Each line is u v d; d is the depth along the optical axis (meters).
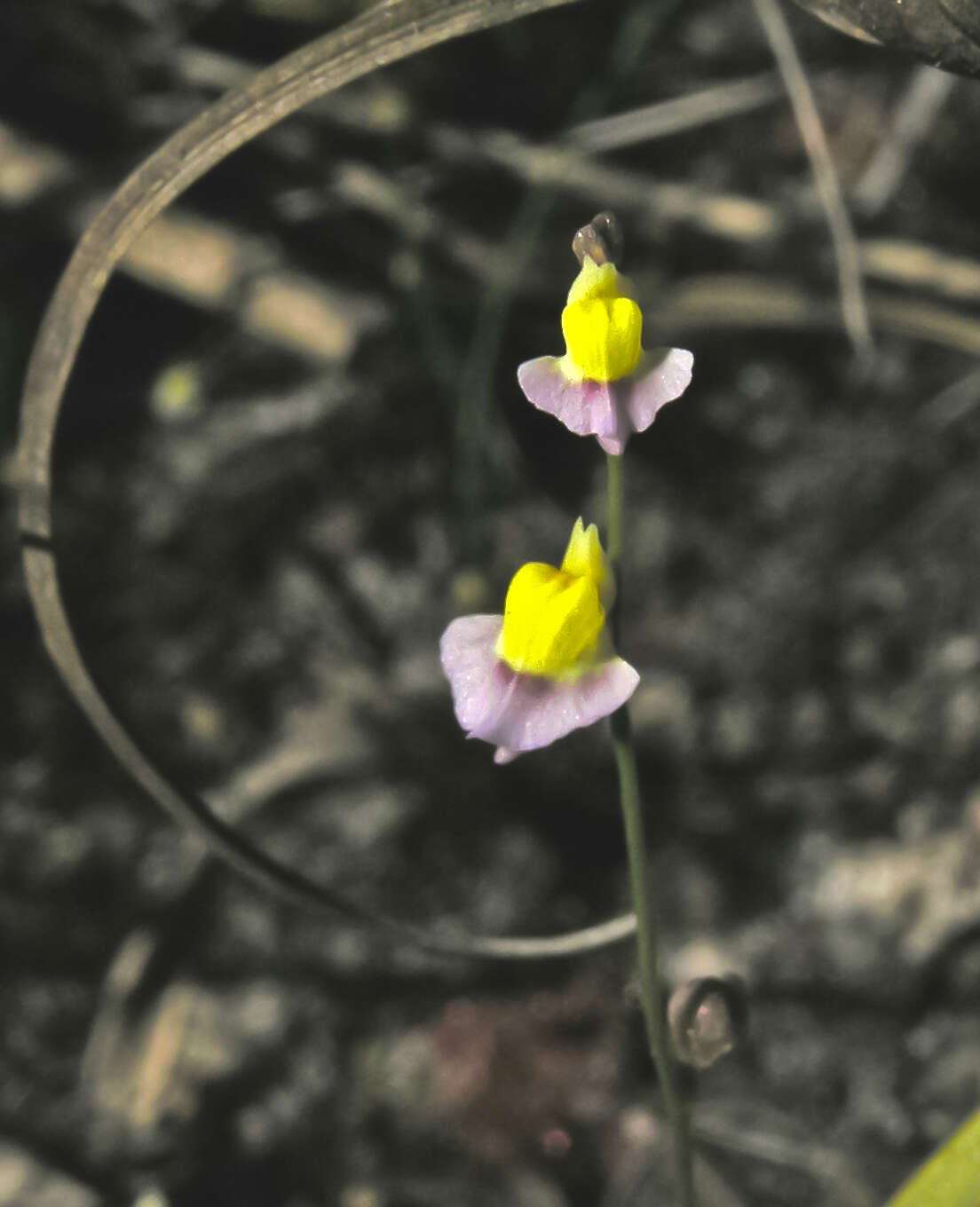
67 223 0.35
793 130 0.36
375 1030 0.26
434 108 0.36
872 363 0.34
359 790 0.29
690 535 0.32
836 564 0.31
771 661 0.30
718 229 0.35
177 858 0.28
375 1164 0.25
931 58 0.18
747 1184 0.24
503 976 0.27
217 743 0.30
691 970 0.26
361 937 0.27
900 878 0.27
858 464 0.32
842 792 0.28
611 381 0.18
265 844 0.28
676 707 0.30
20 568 0.32
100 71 0.36
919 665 0.30
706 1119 0.24
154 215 0.18
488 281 0.33
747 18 0.38
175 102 0.36
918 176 0.35
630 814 0.19
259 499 0.33
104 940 0.27
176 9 0.36
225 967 0.27
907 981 0.26
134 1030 0.26
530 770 0.29
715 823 0.28
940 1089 0.24
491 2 0.18
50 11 0.36
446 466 0.33
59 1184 0.24
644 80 0.37
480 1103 0.25
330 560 0.33
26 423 0.19
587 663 0.18
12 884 0.28
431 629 0.31
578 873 0.28
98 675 0.19
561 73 0.37
